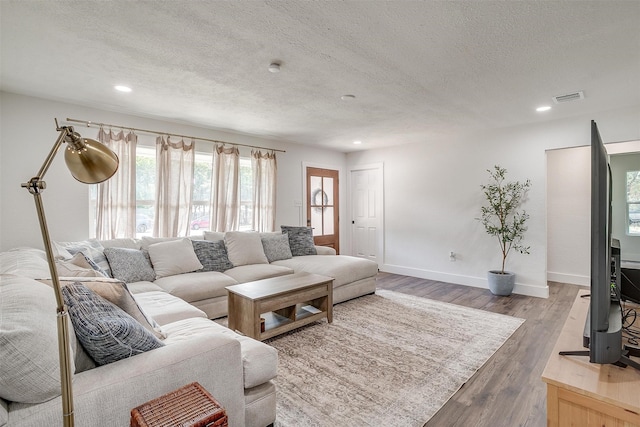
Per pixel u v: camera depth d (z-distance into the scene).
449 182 4.81
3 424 0.87
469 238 4.62
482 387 2.02
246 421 1.50
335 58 2.25
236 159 4.44
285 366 2.28
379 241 5.73
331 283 3.16
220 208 4.30
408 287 4.54
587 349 1.30
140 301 2.41
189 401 0.99
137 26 1.85
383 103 3.23
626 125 3.34
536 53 2.17
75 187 3.16
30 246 2.95
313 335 2.84
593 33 1.91
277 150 5.06
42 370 0.94
